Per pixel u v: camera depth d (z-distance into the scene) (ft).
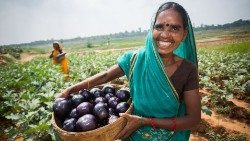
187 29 6.41
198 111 6.25
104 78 7.31
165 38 5.94
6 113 21.11
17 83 32.71
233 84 28.73
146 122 6.16
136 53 6.73
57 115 6.91
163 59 6.29
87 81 7.36
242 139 17.22
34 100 17.28
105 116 6.61
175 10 5.94
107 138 6.07
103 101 7.23
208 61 55.16
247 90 26.66
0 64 107.14
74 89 7.46
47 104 17.48
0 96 26.89
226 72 38.06
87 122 6.25
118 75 7.24
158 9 6.14
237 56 65.31
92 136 5.90
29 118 15.55
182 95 6.44
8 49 178.29
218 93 25.05
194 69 6.29
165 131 6.37
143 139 6.48
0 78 44.62
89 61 67.67
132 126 6.20
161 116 6.30
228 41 185.98
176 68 6.21
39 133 14.58
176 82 6.17
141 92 6.36
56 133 6.27
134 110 6.68
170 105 6.19
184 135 6.84
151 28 6.15
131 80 6.73
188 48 6.77
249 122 20.67
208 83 29.40
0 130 19.35
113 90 7.92
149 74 6.18
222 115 22.00
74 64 63.46
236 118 21.38
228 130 18.84
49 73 41.34
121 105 6.91
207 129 18.58
